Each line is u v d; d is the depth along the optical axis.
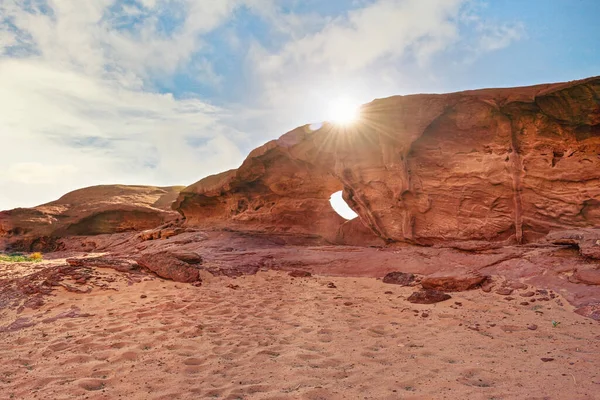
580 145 10.89
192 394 4.24
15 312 7.94
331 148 15.52
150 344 5.96
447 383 4.33
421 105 12.79
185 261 11.38
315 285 10.24
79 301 8.38
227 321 7.21
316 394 4.14
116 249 23.22
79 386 4.45
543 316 6.73
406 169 13.41
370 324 6.96
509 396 3.92
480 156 12.29
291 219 19.52
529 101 11.10
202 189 22.14
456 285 8.73
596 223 10.55
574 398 3.78
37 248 28.48
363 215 15.53
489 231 12.11
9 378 4.81
